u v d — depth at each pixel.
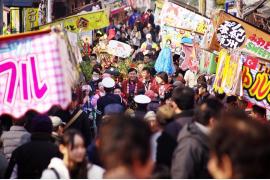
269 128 5.60
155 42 43.16
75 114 16.69
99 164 11.52
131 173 5.36
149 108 16.31
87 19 28.67
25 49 10.55
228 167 5.39
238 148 5.31
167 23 27.02
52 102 10.39
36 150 11.80
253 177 5.31
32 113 13.59
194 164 9.66
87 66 25.52
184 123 10.95
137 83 24.38
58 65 10.42
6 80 10.60
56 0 43.91
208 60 22.33
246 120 5.52
